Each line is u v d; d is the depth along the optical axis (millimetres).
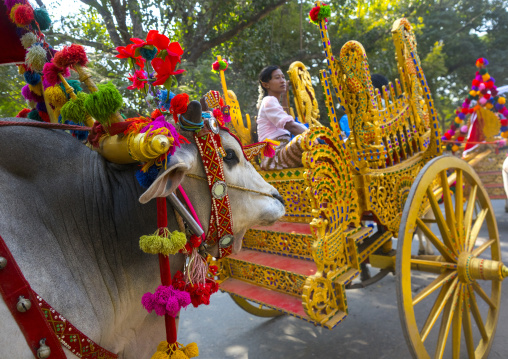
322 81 2426
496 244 3072
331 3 10742
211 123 1427
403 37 2992
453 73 19094
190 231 1419
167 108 1410
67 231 1271
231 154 1547
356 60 2549
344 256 2443
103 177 1391
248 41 10180
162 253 1238
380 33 11625
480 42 18062
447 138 6016
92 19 7844
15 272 1044
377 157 2547
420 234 4816
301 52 10898
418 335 2252
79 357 1168
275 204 1688
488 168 5957
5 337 1019
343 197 2443
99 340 1280
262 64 9781
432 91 15242
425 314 3609
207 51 10008
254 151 1848
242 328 3604
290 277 2426
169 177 1204
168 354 1300
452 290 2547
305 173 2234
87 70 1341
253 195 1620
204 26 9023
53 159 1313
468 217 2877
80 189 1332
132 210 1396
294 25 11586
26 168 1249
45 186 1271
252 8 9242
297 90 3090
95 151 1460
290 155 2516
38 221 1194
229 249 1562
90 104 1210
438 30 16375
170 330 1309
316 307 2203
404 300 2199
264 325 3631
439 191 3242
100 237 1337
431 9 16203
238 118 3617
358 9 12977
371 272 4773
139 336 1536
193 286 1412
